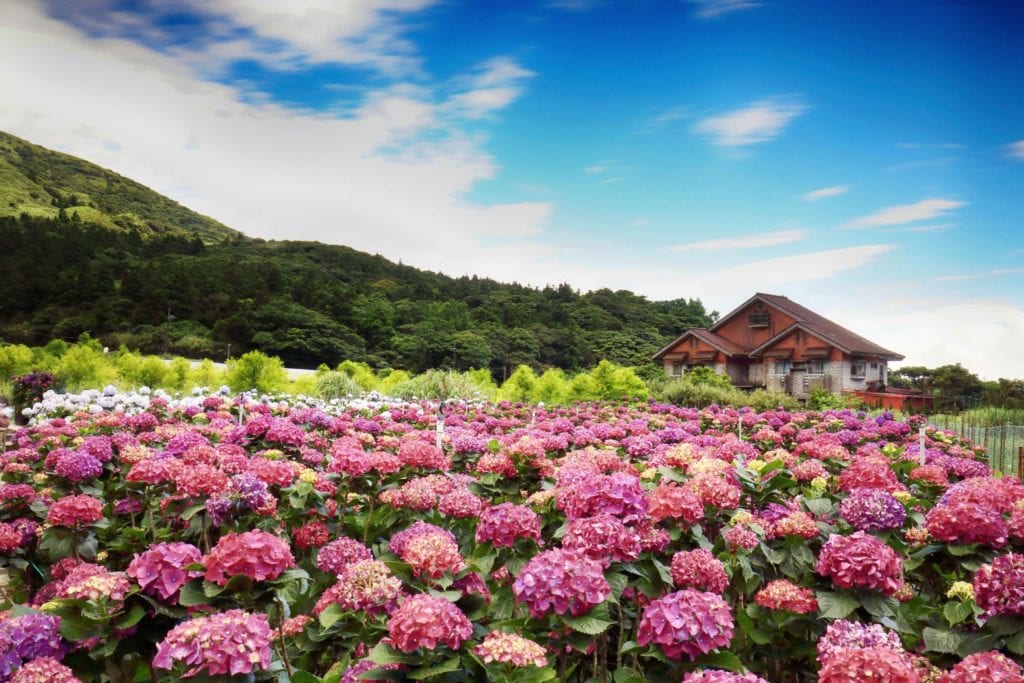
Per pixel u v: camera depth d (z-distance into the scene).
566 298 83.56
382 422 9.58
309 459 5.66
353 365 31.34
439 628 2.49
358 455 4.94
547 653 3.12
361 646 3.32
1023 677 2.37
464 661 2.67
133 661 3.16
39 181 129.12
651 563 3.46
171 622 3.02
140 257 76.94
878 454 6.68
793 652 3.31
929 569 4.06
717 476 4.16
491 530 3.59
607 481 3.45
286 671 2.91
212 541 4.55
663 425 11.07
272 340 52.66
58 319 53.28
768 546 3.81
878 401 30.94
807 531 3.66
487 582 3.82
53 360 24.17
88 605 2.83
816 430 10.77
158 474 4.59
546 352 59.25
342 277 83.94
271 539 2.91
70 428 7.80
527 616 3.17
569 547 3.18
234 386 24.53
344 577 3.05
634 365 55.22
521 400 24.67
